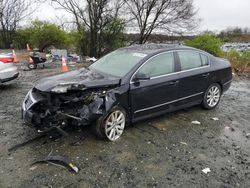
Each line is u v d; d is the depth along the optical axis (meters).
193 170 3.83
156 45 5.88
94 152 4.19
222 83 6.52
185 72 5.61
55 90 4.14
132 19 20.27
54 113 4.28
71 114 4.27
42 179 3.49
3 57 8.32
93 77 4.71
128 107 4.71
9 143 4.44
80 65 14.49
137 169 3.79
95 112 4.23
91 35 19.70
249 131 5.34
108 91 4.42
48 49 23.70
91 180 3.50
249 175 3.77
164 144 4.59
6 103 6.73
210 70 6.15
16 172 3.62
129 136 4.83
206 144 4.67
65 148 4.28
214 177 3.69
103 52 20.50
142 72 4.88
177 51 5.59
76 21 19.83
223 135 5.10
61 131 4.20
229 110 6.66
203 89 6.10
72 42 21.83
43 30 23.02
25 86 8.78
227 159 4.19
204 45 16.06
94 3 18.69
